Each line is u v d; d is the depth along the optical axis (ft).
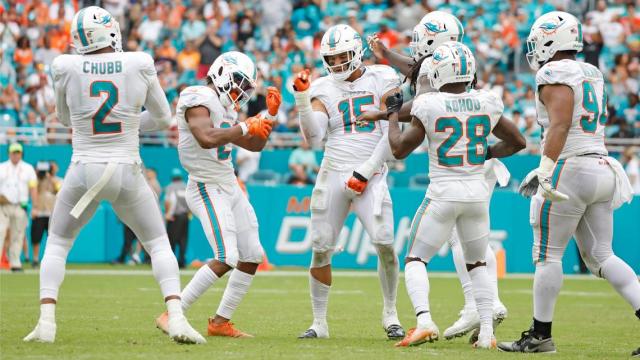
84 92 72.79
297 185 193.57
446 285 157.79
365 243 188.44
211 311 108.17
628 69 224.53
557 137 69.92
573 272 192.03
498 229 187.93
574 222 72.49
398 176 197.88
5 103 209.56
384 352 71.00
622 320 107.34
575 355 72.13
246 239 83.25
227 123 81.15
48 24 229.04
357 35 84.02
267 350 71.36
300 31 238.07
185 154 82.17
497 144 78.48
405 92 167.63
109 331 85.30
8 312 102.22
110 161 72.79
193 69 225.15
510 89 223.92
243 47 233.76
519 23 235.61
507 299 134.00
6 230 170.81
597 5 237.25
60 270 74.33
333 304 119.96
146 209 74.54
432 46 83.35
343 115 84.17
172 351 69.41
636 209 187.32
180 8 236.43
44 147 190.60
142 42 231.30
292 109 216.54
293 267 188.44
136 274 167.94
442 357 68.44
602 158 71.97
